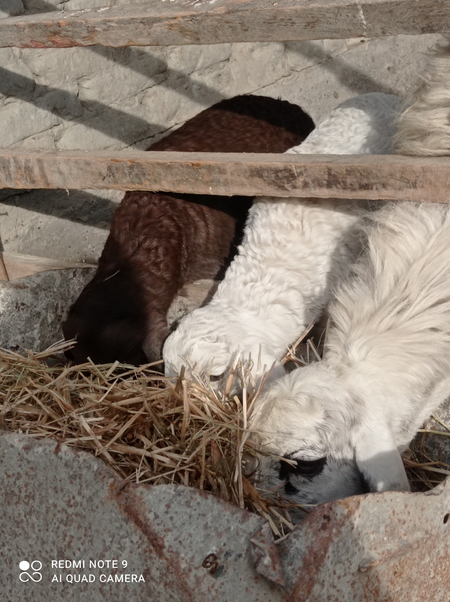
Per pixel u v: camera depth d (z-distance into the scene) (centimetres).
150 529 95
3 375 146
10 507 113
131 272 192
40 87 226
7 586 119
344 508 90
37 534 110
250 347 146
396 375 120
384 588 98
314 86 310
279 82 302
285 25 116
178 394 132
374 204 159
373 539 94
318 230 163
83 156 139
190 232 208
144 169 134
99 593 103
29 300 173
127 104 255
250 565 89
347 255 165
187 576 92
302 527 89
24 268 192
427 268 127
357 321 126
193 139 222
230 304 156
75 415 128
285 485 119
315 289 162
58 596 110
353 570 93
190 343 144
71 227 246
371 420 117
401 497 96
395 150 154
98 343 171
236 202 221
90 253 254
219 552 91
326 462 117
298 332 160
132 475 118
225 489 115
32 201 232
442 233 130
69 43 141
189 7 125
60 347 159
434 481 131
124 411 132
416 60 294
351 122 186
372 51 304
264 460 118
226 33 122
